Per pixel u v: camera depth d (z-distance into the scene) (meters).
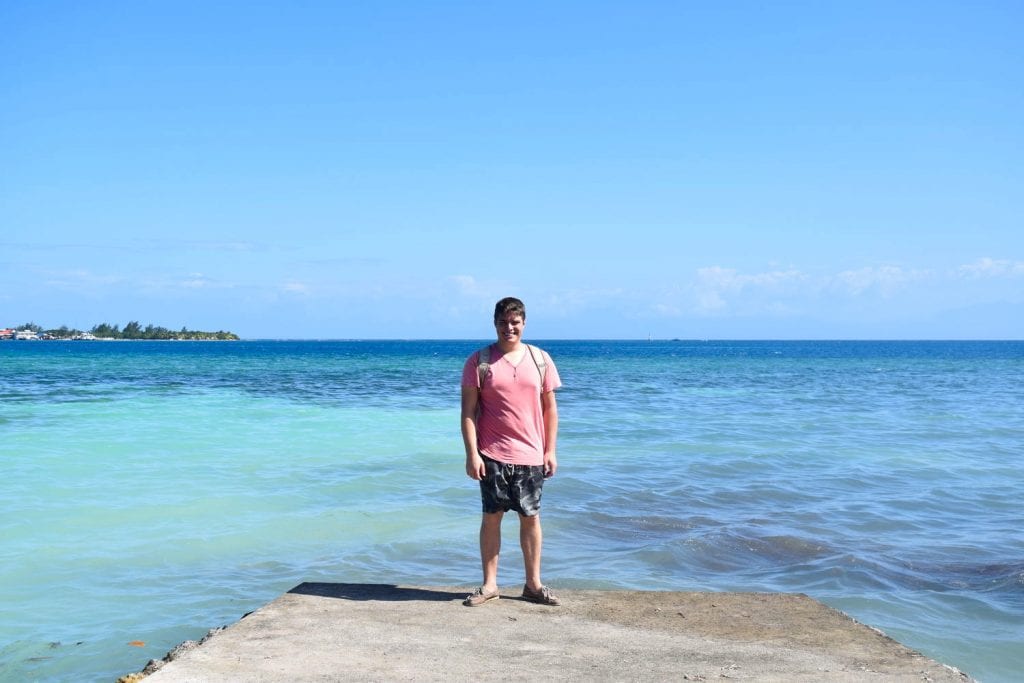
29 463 12.21
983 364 65.00
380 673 3.97
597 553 7.93
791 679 3.95
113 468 11.91
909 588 7.03
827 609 5.21
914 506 10.21
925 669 4.12
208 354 87.44
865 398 27.22
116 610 6.18
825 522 9.32
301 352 104.06
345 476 11.64
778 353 112.94
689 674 4.01
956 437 16.86
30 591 6.56
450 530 8.65
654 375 44.09
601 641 4.54
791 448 15.02
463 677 3.93
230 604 6.33
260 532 8.41
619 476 11.97
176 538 8.12
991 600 6.72
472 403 5.17
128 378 35.12
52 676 5.03
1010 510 10.04
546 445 5.30
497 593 5.35
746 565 7.66
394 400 24.47
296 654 4.24
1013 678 5.23
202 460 12.81
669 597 5.46
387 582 6.88
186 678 3.87
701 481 11.68
